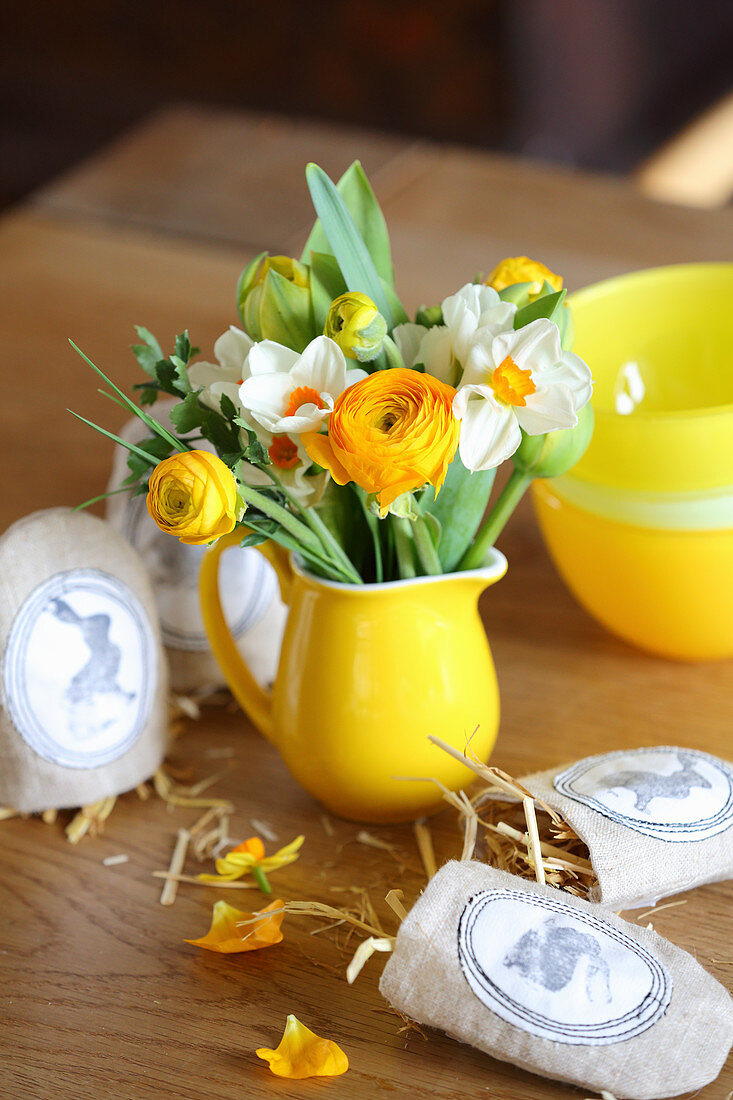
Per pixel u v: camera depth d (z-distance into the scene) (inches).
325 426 28.6
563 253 50.4
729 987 29.3
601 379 37.4
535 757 34.3
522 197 55.2
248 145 60.9
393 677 31.1
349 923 31.1
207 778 34.6
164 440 29.3
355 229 29.7
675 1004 27.5
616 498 33.3
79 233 56.2
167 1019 29.5
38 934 31.3
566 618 37.9
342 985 30.0
